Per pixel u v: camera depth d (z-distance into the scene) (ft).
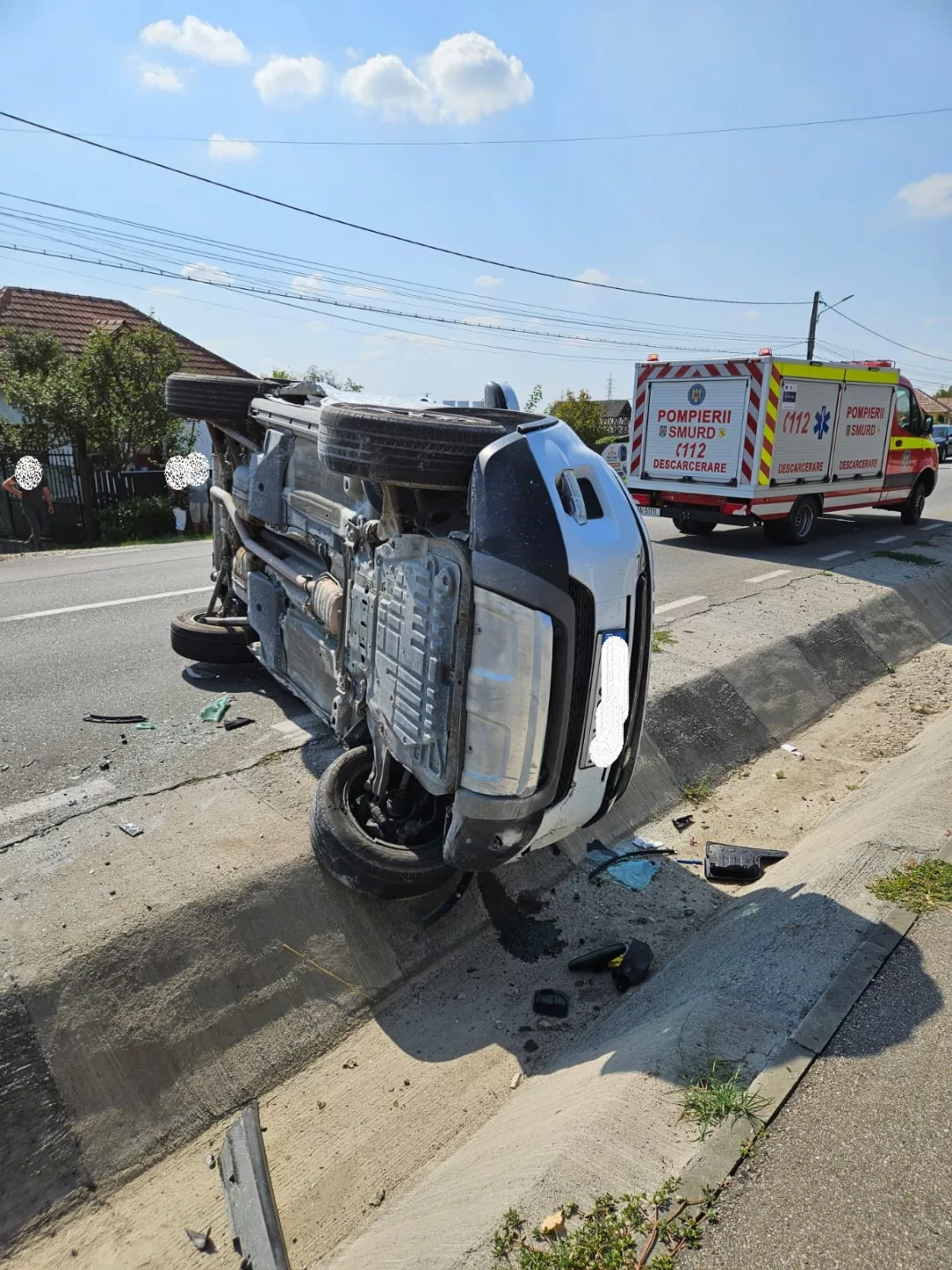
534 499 9.62
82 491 53.98
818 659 24.88
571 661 9.80
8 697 19.56
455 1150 9.70
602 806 11.44
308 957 12.01
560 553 9.59
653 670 21.18
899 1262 6.38
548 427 10.42
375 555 11.64
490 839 10.26
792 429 40.55
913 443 49.47
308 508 14.65
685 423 42.01
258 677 21.04
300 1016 11.53
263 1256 8.30
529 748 9.79
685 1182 7.07
